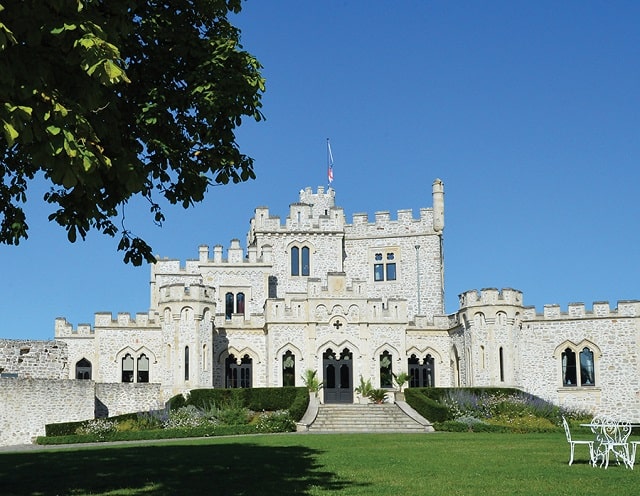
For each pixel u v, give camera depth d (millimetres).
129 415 48406
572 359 58938
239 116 18578
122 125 17938
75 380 50031
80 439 42312
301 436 40656
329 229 70250
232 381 61781
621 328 57688
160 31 18391
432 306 69938
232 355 62031
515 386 58000
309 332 60656
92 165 13414
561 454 28922
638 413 56406
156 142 18000
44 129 12805
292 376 60500
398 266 71000
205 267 67812
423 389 54812
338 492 18766
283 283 69125
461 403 51062
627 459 24172
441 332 63781
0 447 42500
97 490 20016
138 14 18344
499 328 58656
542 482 20500
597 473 22422
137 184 15320
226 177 19328
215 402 53656
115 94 16875
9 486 20969
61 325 61938
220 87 18078
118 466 25656
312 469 23984
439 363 63312
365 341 61000
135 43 18234
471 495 18266
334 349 60719
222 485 20391
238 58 18391
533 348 59781
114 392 55344
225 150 19156
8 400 47531
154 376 61438
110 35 14109
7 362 51906
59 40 13062
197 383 57719
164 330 58969
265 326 61875
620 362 57469
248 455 28984
